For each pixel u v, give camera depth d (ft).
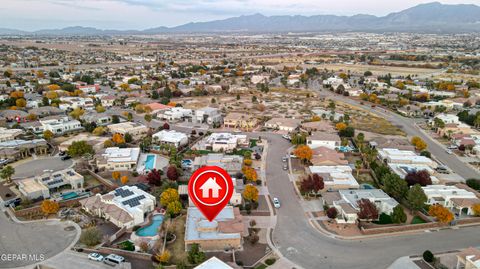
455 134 546.67
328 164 426.10
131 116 635.25
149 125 614.75
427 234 295.28
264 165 440.86
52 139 526.16
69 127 568.41
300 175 412.77
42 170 415.44
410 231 299.38
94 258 254.47
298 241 283.59
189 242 267.80
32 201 334.44
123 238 286.25
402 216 300.40
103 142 492.54
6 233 288.92
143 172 410.93
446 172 421.18
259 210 332.39
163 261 249.75
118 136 494.59
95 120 609.01
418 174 371.97
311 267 252.01
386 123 642.63
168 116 654.94
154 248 270.87
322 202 346.33
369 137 552.00
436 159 466.29
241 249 272.10
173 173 378.12
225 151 485.56
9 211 323.16
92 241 270.67
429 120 650.02
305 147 444.14
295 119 625.00
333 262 257.96
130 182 388.37
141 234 292.81
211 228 277.23
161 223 308.81
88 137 524.93
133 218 302.45
